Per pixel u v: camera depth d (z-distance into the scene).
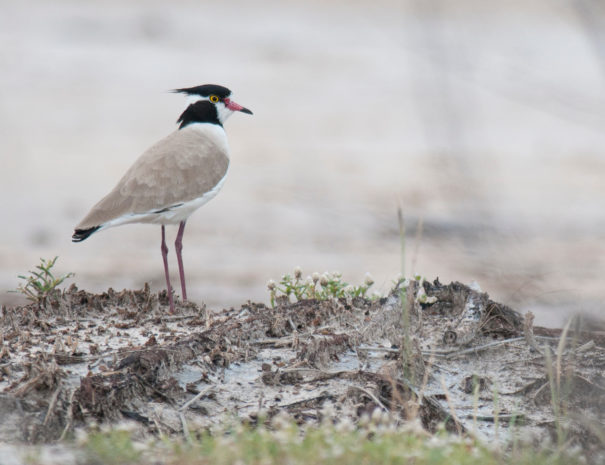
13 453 7.06
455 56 10.59
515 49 13.99
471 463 6.56
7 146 34.06
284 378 9.02
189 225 24.72
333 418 8.38
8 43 51.03
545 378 9.38
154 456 6.72
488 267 8.74
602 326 9.37
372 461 6.38
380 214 17.72
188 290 18.39
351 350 9.76
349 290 11.52
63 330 9.91
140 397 8.40
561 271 9.27
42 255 21.47
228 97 12.93
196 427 8.16
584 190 26.84
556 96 12.11
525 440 8.11
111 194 11.68
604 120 11.47
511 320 10.49
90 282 18.94
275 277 19.52
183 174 11.91
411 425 7.34
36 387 8.12
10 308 10.41
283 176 30.06
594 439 8.52
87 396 8.09
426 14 10.64
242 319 10.39
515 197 25.28
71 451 7.00
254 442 6.62
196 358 9.17
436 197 24.88
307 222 24.28
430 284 11.07
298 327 10.14
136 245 22.67
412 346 9.48
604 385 9.20
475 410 8.18
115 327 10.18
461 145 9.57
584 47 42.47
